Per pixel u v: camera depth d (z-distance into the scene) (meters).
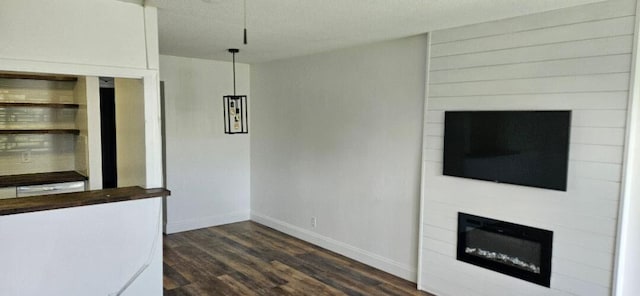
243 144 6.09
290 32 3.70
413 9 2.90
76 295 2.70
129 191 2.97
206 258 4.57
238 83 5.93
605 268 2.73
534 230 3.04
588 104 2.74
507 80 3.13
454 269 3.56
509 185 3.16
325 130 4.85
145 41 2.96
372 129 4.28
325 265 4.40
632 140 2.59
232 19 3.22
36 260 2.54
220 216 5.93
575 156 2.82
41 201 2.62
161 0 2.76
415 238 3.93
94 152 4.21
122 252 2.87
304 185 5.21
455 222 3.52
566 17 2.82
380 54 4.14
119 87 3.58
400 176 4.03
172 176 5.41
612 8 2.62
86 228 2.71
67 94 4.57
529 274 3.08
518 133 3.05
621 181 2.63
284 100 5.43
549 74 2.91
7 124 4.25
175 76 5.30
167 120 5.29
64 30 2.67
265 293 3.69
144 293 2.98
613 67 2.63
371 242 4.38
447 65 3.50
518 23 3.05
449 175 3.53
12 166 4.29
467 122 3.36
